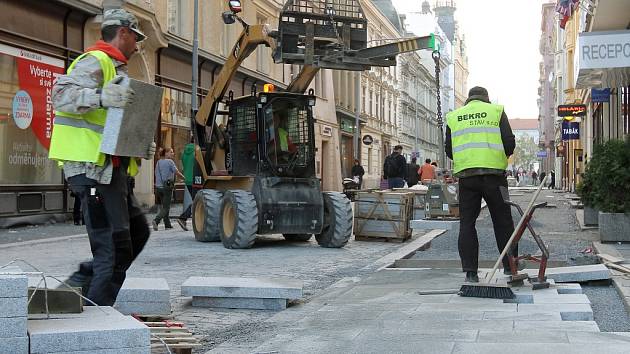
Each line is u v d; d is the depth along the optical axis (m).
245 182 13.26
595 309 6.46
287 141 13.10
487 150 7.38
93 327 3.80
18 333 3.57
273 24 34.41
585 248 11.45
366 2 54.00
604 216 11.73
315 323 5.98
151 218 19.88
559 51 57.28
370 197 14.55
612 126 22.98
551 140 80.62
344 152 50.59
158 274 9.33
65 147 4.69
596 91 23.41
